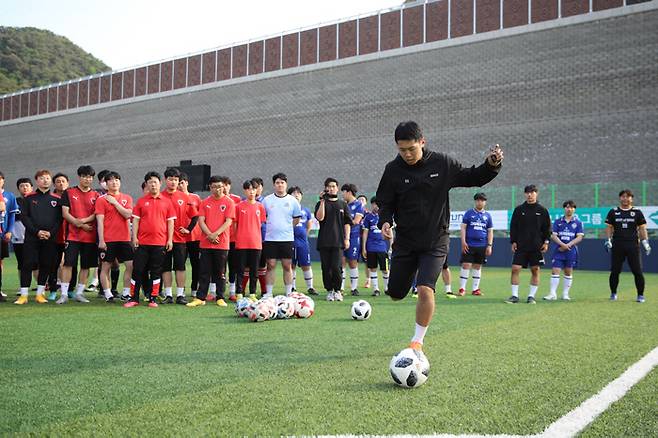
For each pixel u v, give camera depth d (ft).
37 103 142.31
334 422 9.32
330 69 103.81
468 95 89.76
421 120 93.66
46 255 27.45
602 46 79.87
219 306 26.20
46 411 9.80
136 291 26.35
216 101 116.06
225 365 13.46
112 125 129.29
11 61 246.06
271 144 108.58
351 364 13.65
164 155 121.29
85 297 30.01
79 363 13.60
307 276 33.55
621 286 41.50
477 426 9.20
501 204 74.90
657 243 62.69
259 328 19.44
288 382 11.85
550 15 84.02
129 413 9.71
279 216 29.45
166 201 26.78
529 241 29.19
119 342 16.53
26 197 27.22
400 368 11.42
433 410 10.03
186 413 9.73
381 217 13.82
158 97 123.54
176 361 13.88
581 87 80.94
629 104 77.41
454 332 18.79
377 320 21.70
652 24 76.59
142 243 26.20
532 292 29.60
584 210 68.08
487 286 41.39
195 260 30.94
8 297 29.63
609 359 14.35
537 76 84.38
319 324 20.52
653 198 67.51
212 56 117.70
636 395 11.07
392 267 13.99
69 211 27.43
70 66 268.41
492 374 12.69
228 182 30.19
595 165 78.89
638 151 76.18
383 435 8.74
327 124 102.99
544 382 12.00
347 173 99.81
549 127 82.79
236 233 28.09
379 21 99.45
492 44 88.48
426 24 94.73
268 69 110.93
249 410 9.92
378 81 98.53
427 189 13.30
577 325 20.56
